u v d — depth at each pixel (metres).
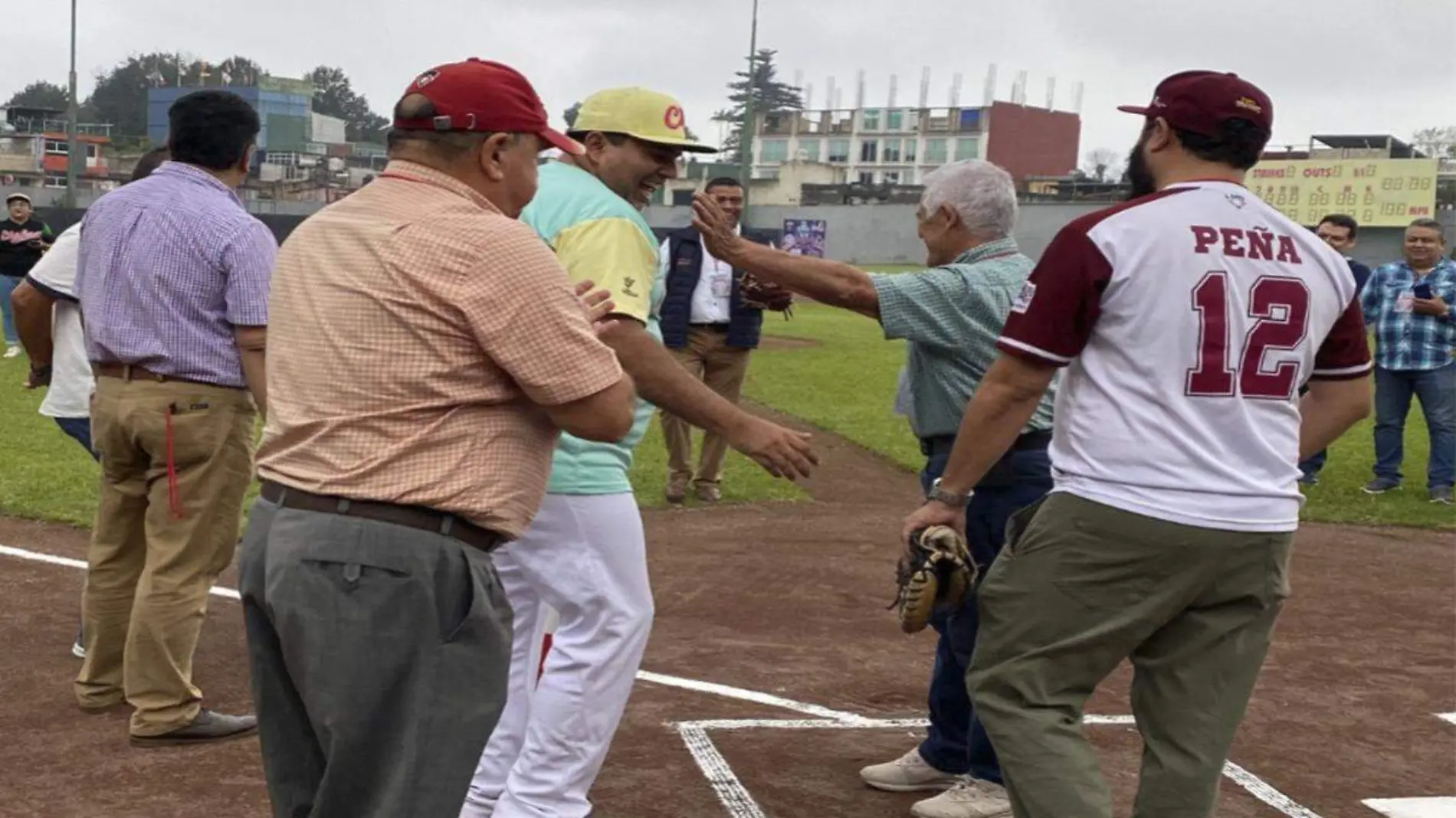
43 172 65.25
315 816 2.60
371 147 98.75
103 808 3.77
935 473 3.73
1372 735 4.77
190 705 4.28
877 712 4.83
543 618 3.59
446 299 2.44
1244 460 2.88
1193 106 2.92
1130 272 2.82
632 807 3.87
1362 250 54.91
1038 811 2.90
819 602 6.48
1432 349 9.57
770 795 4.00
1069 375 3.00
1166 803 2.95
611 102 3.32
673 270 8.23
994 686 3.02
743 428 3.18
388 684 2.51
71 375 5.22
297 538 2.50
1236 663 2.96
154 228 4.02
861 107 103.31
